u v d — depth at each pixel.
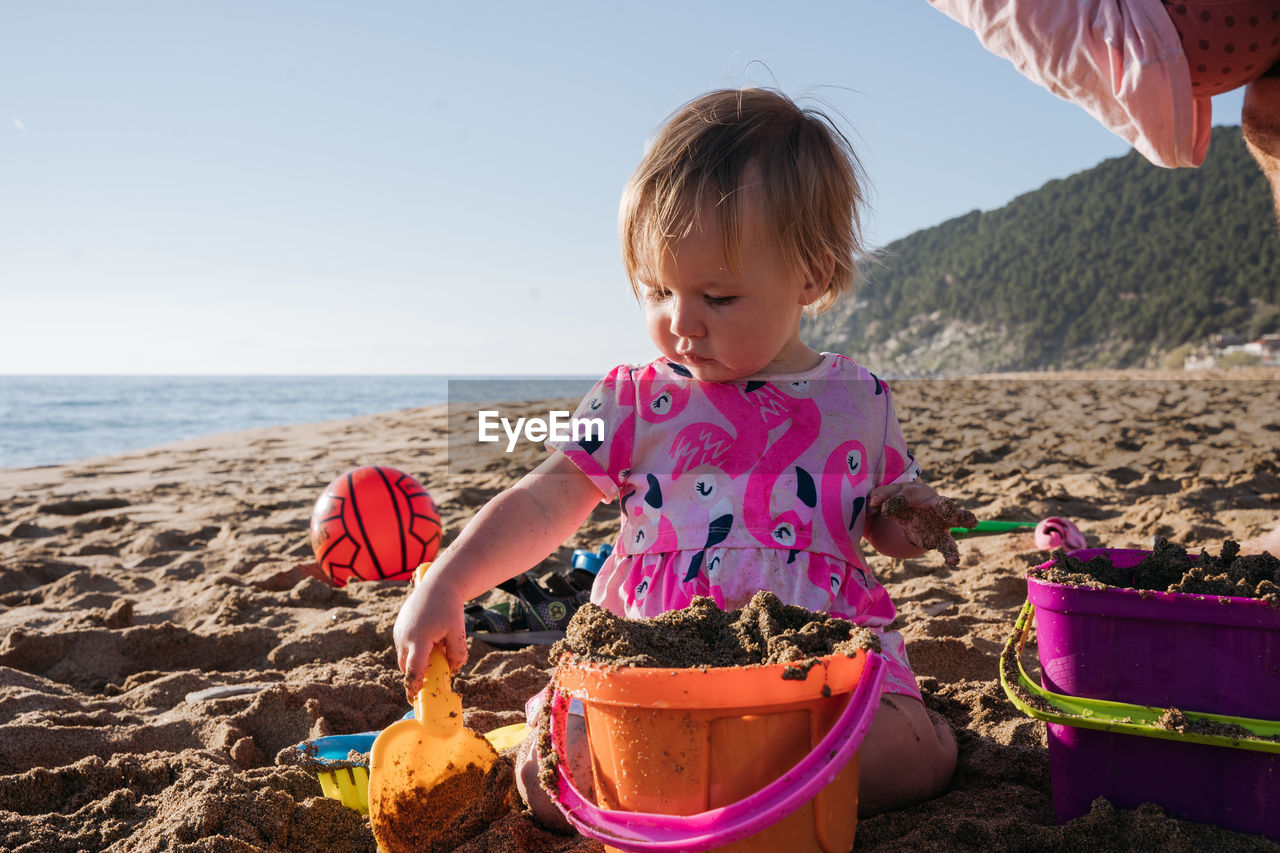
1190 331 136.25
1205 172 177.12
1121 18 2.02
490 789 1.53
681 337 1.57
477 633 2.76
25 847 1.53
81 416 33.31
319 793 1.75
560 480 1.67
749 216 1.49
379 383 118.06
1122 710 1.31
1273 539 2.21
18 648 2.74
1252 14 1.99
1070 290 162.38
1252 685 1.25
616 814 1.18
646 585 1.64
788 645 1.21
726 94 1.65
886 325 176.75
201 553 4.61
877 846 1.41
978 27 2.21
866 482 1.71
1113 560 1.52
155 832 1.53
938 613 2.86
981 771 1.67
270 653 2.77
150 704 2.37
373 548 3.66
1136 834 1.29
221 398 54.84
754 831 1.10
